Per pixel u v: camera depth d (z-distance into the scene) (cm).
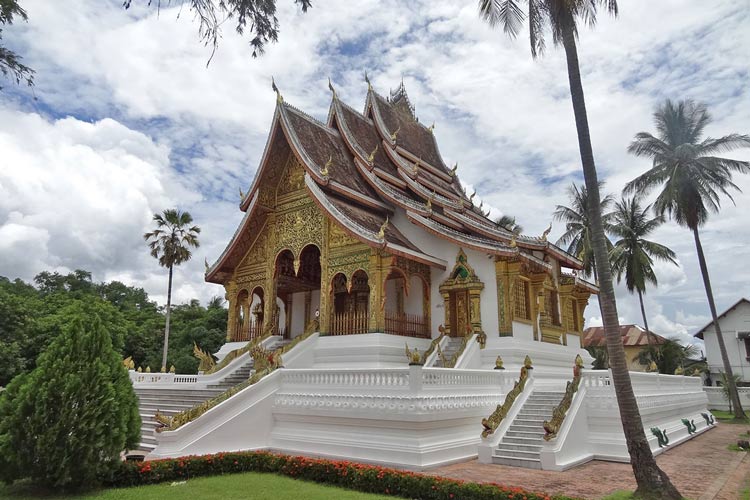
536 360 1888
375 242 1742
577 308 2505
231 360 1956
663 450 1456
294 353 1783
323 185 1995
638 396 1448
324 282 1947
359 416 1222
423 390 1184
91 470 869
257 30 988
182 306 6656
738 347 4559
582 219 3691
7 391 889
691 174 2884
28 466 836
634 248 3488
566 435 1183
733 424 2492
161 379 2039
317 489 929
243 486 941
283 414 1388
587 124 1062
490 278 1877
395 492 892
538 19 1130
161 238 4041
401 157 2639
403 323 1880
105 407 900
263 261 2192
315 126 2323
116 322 4916
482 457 1218
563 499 760
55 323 4319
